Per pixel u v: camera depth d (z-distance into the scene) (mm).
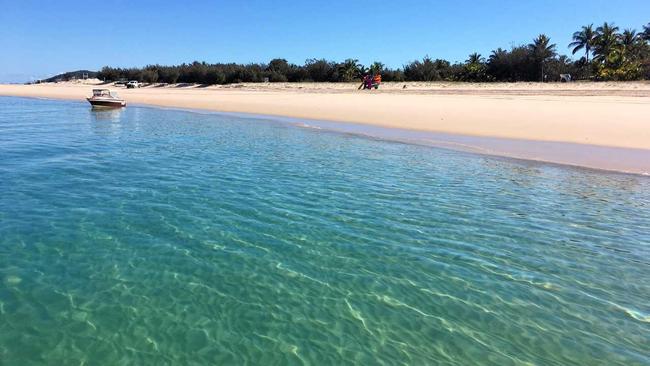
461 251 8102
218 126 25766
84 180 12445
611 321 5973
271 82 80188
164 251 7797
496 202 11008
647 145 17656
